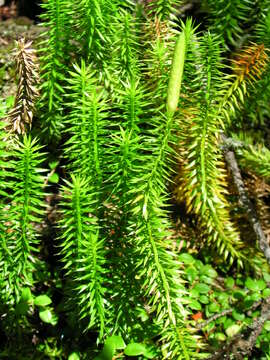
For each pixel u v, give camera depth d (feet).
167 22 0.72
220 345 0.70
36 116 0.76
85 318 0.66
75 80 0.59
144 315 0.65
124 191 0.59
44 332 0.70
